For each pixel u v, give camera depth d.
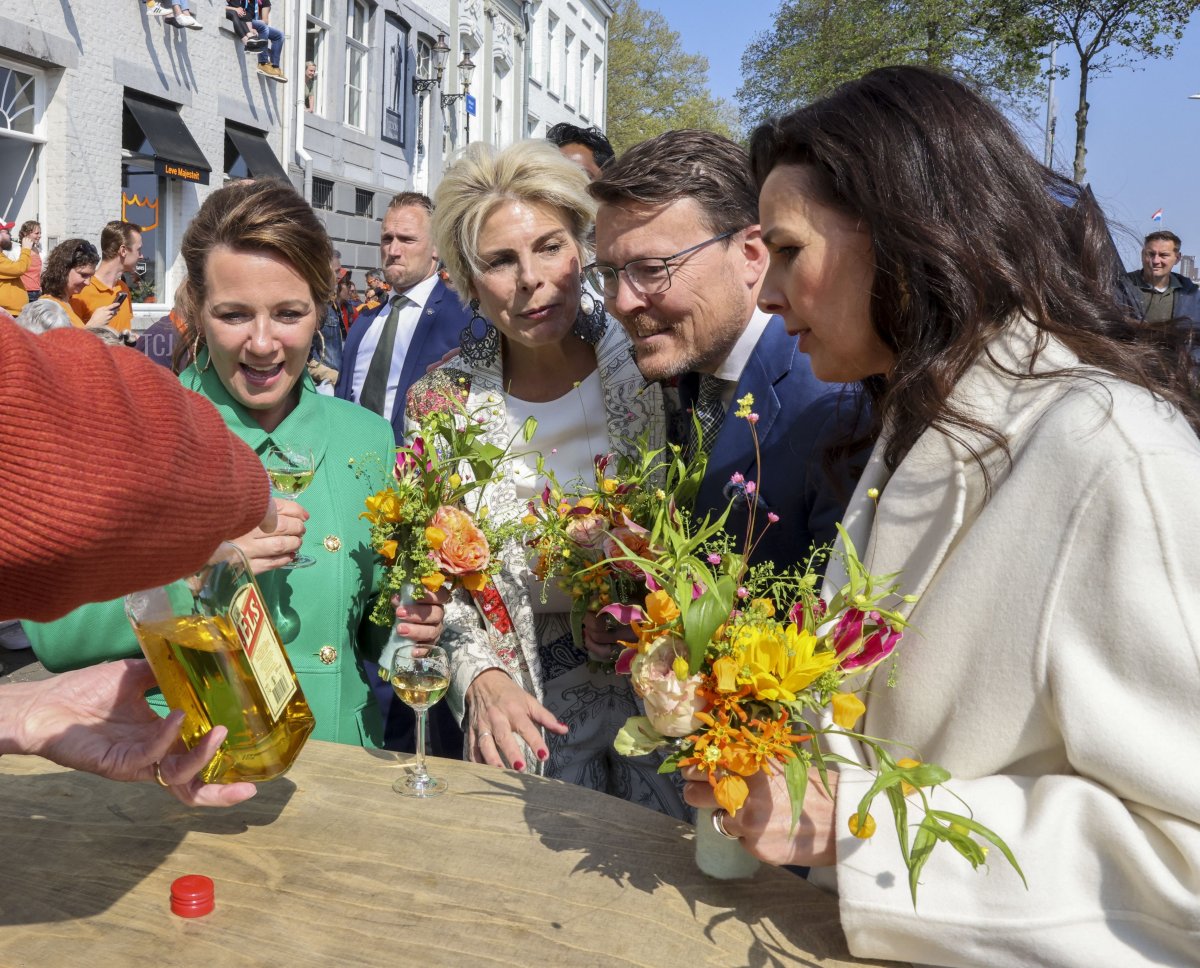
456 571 1.77
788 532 1.84
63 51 9.92
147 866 1.34
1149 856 0.97
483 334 2.30
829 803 1.17
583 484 1.99
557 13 28.95
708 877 1.34
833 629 1.14
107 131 10.64
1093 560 1.00
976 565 1.07
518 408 2.23
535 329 2.10
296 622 1.88
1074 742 0.99
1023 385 1.11
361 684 2.02
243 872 1.33
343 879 1.32
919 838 1.02
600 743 2.20
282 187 1.90
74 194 10.24
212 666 1.27
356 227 16.42
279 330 1.87
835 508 1.72
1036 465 1.05
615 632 1.82
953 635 1.09
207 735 1.21
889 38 18.70
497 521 2.13
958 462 1.13
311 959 1.16
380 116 17.27
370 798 1.55
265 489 1.20
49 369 0.90
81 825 1.45
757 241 1.85
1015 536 1.05
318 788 1.58
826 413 1.76
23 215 10.09
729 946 1.19
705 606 1.10
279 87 13.95
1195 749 0.95
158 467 0.95
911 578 1.16
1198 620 0.95
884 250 1.14
